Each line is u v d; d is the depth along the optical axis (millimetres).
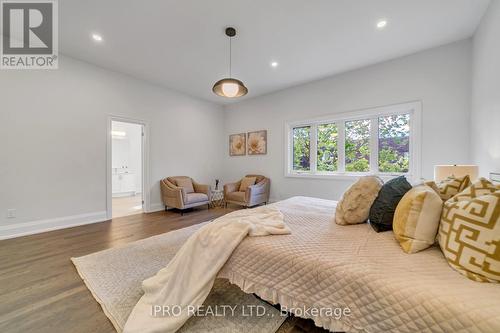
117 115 3979
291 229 1579
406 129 3473
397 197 1466
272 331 1281
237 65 3674
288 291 1146
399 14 2410
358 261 1051
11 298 1586
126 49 3166
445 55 3027
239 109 5699
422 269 949
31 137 3088
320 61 3516
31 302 1540
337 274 1002
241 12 2377
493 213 843
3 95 2877
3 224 2885
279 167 4926
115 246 2582
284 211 2146
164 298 1334
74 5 2273
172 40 2928
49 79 3229
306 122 4520
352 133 4020
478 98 2570
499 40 2008
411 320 798
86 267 2039
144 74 4070
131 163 7477
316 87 4305
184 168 5152
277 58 3416
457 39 2906
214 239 1402
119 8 2314
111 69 3854
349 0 2201
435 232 1127
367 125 3850
